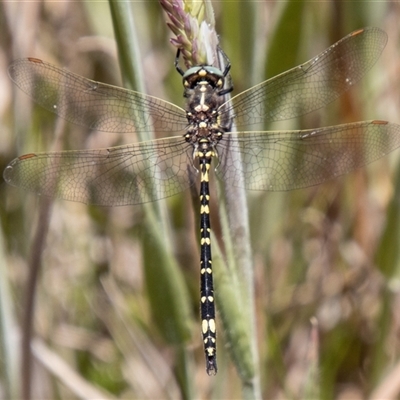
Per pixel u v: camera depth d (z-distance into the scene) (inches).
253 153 24.0
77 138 25.9
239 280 23.3
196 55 23.0
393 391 24.5
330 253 25.8
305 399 24.2
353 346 25.5
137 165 24.0
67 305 25.8
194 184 23.4
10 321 24.4
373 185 25.5
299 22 24.4
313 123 25.6
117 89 24.0
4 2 25.6
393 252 24.5
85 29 26.2
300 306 25.6
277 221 25.2
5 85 25.8
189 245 25.8
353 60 24.0
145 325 25.4
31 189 24.0
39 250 24.2
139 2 25.8
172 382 25.2
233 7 24.5
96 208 26.1
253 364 23.3
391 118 25.4
